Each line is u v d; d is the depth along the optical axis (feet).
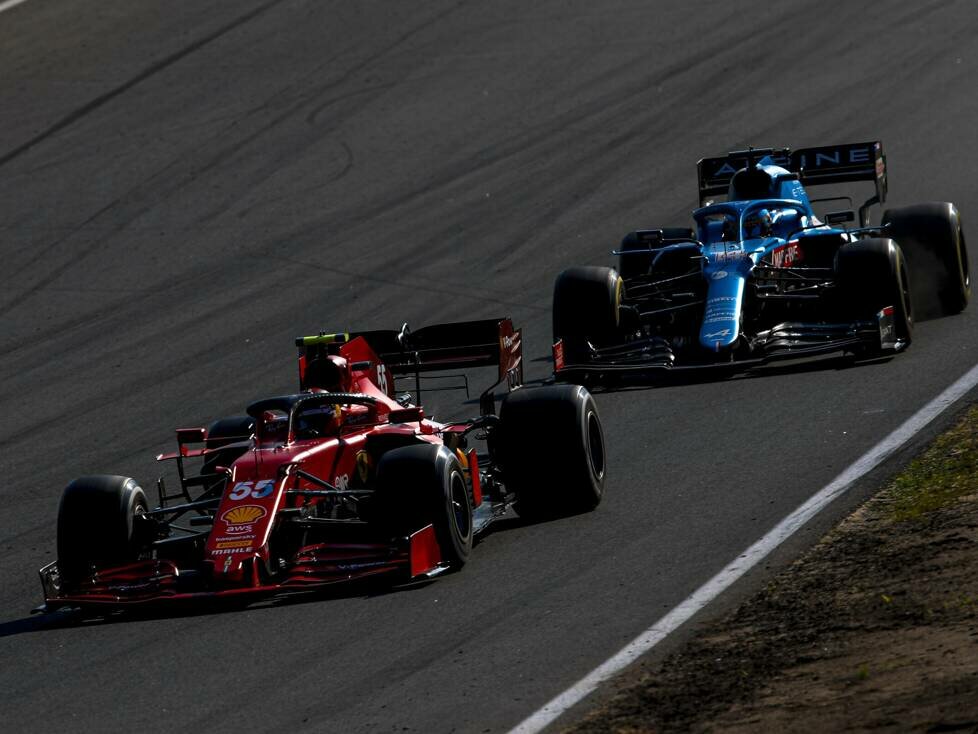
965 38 326.44
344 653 90.89
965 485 104.83
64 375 199.93
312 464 107.76
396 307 213.87
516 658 86.17
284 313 217.15
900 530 98.43
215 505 106.63
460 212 258.57
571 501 117.08
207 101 333.01
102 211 274.36
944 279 170.91
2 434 177.88
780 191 177.47
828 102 297.74
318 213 265.54
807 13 357.00
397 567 100.32
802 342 157.48
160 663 93.61
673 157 276.00
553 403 116.78
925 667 73.72
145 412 179.22
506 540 112.98
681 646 84.38
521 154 286.66
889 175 254.47
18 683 94.07
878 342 151.02
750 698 74.54
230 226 262.26
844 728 67.82
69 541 108.06
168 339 210.79
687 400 150.71
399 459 104.94
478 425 121.90
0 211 279.08
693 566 99.50
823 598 88.38
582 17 367.66
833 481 114.62
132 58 367.45
